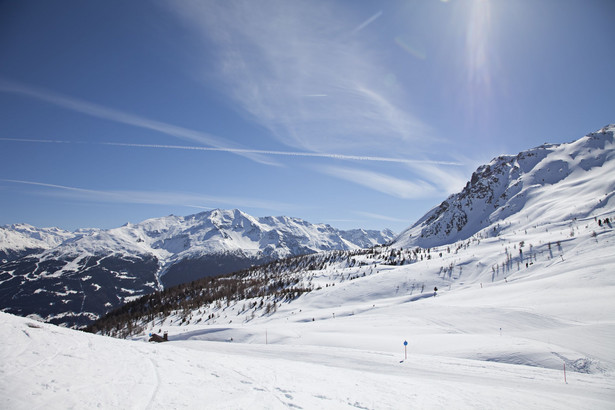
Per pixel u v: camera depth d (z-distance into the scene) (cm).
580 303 6606
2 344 1669
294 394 1658
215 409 1323
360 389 1944
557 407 1953
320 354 3684
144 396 1350
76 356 1719
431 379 2595
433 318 6938
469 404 1859
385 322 7200
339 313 12625
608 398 2191
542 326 5562
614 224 19825
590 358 3459
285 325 8831
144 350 2227
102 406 1200
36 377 1344
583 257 15112
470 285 17350
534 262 17425
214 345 4678
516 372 2917
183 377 1684
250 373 1994
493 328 5747
